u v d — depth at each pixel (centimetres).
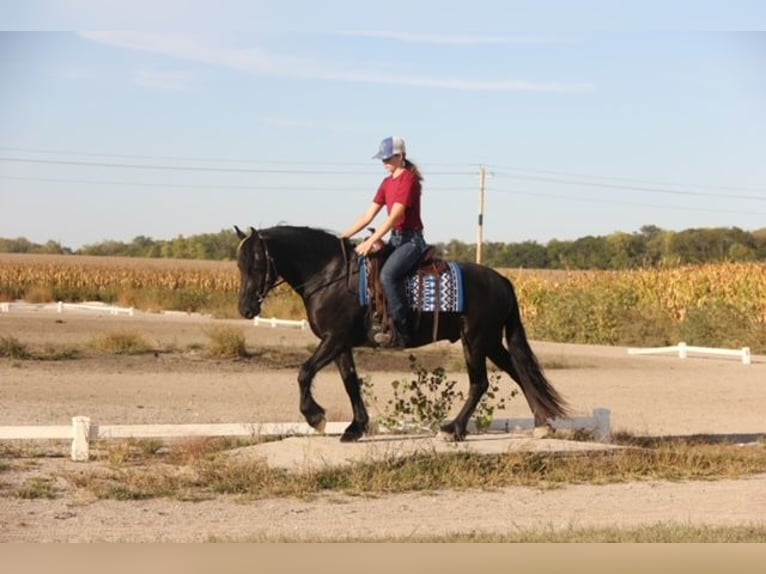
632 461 1293
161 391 1958
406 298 1240
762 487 1220
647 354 3189
